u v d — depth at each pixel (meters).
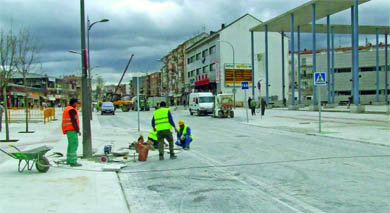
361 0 39.62
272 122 26.61
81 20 11.11
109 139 16.91
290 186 7.30
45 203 6.03
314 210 5.62
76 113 9.62
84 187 7.22
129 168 9.66
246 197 6.53
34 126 25.44
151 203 6.27
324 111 38.59
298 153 11.87
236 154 11.94
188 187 7.42
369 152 11.79
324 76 18.28
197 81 76.69
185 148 13.38
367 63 79.25
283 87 54.28
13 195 6.52
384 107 45.41
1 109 20.77
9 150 12.74
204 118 35.00
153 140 13.49
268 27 52.56
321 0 39.66
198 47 78.19
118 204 6.04
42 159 8.69
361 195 6.46
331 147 13.22
